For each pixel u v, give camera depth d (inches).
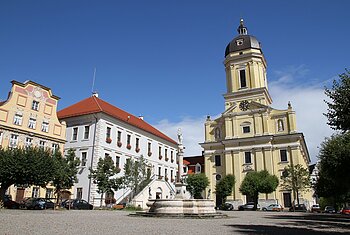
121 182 1469.0
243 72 2388.0
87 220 631.2
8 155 1093.1
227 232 463.5
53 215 765.3
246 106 2274.9
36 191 1405.0
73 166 1352.1
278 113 2174.0
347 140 967.6
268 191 1829.5
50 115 1531.7
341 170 936.9
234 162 2185.0
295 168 1911.9
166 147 2336.4
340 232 508.7
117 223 572.1
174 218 760.3
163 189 1852.9
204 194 2235.5
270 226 610.2
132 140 1942.7
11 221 529.7
